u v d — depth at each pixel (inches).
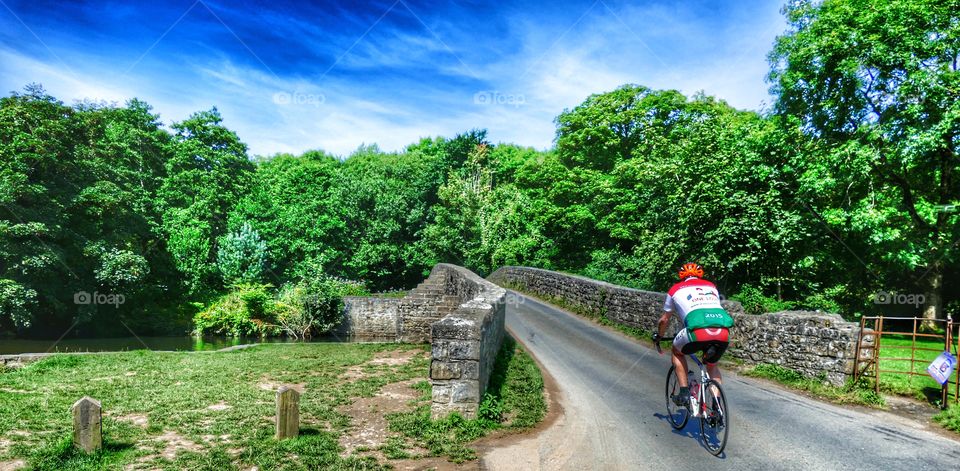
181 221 1453.0
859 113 668.1
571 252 1539.1
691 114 1346.0
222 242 1398.9
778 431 249.4
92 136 1223.5
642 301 568.4
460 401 265.1
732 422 263.7
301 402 316.2
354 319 1130.0
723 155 683.4
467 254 1653.5
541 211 1592.0
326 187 2127.2
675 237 686.5
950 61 616.1
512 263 1542.8
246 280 1304.1
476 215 1712.6
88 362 481.1
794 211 658.8
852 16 637.9
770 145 689.6
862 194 685.9
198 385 371.9
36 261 903.7
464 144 1985.7
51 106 1029.2
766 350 388.2
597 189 1380.4
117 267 1066.1
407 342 689.0
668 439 239.5
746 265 620.7
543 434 249.1
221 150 1726.1
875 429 253.9
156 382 382.9
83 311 1019.3
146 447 228.4
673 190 770.2
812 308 613.6
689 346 220.5
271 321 1112.2
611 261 1120.8
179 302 1343.5
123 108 1583.4
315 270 1357.0
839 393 314.7
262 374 419.8
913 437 242.1
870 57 611.2
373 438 245.3
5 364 468.4
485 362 303.4
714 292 227.3
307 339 1075.3
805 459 212.7
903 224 669.9
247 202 1669.5
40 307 1012.5
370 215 1894.7
